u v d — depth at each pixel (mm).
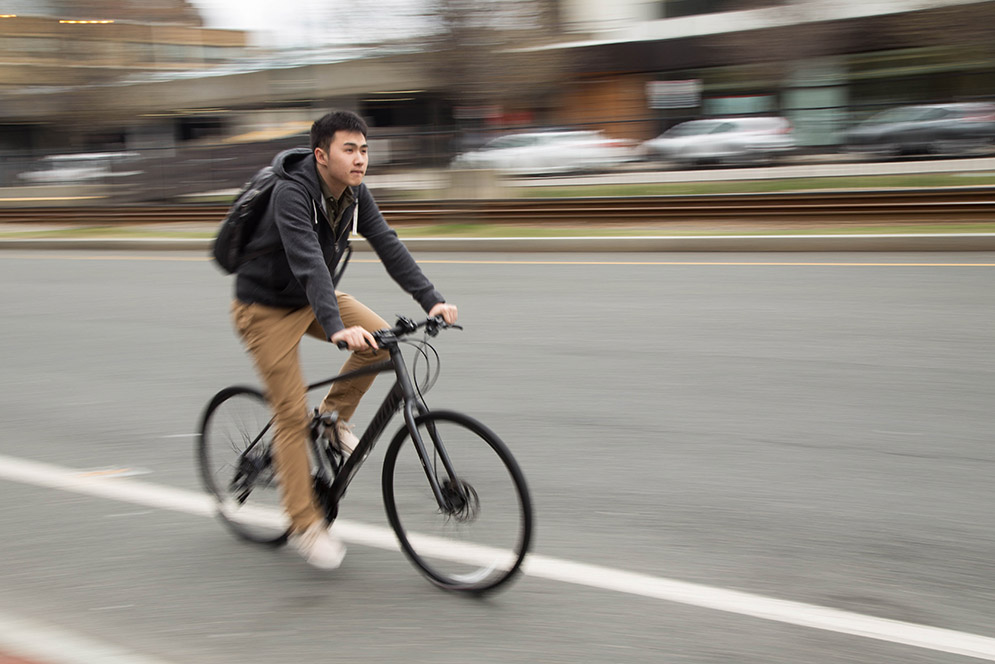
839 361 6250
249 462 3809
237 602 3301
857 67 20719
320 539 3412
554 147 15531
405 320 3264
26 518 4090
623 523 3873
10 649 2996
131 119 27688
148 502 4242
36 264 13914
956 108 13141
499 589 3199
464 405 5590
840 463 4461
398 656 2914
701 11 24328
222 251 3330
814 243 11516
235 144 18422
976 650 2852
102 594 3381
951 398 5367
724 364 6297
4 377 6695
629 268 10656
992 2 16375
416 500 3389
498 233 14039
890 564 3436
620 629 3031
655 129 14984
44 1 26188
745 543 3646
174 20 27750
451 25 19531
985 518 3809
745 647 2900
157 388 6246
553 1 21672
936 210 12844
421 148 16141
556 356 6672
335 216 3352
